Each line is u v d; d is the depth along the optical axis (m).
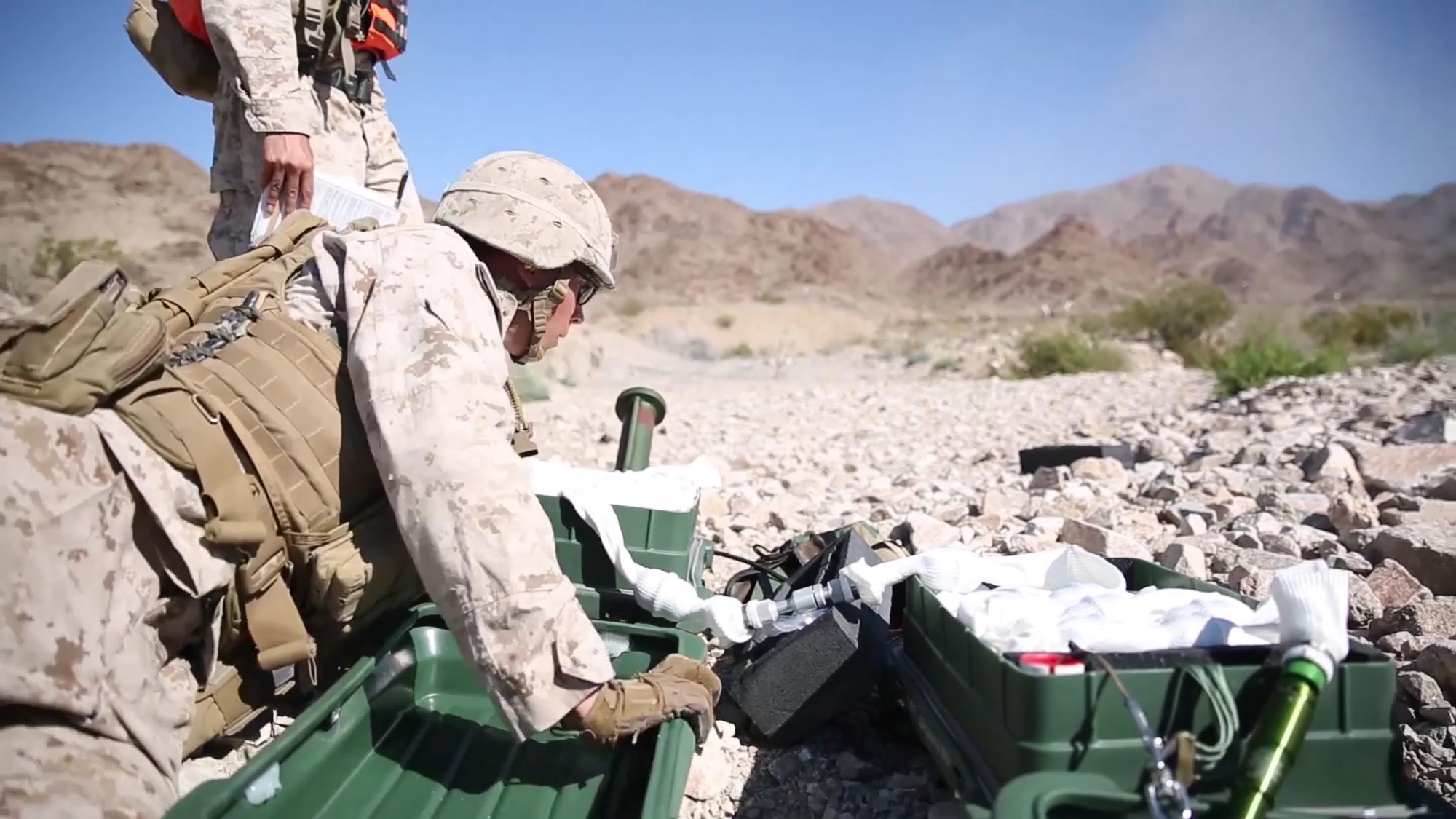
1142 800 1.53
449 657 2.60
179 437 1.97
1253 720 1.67
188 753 2.14
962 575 2.39
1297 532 3.99
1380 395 9.27
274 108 3.11
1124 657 1.76
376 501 2.23
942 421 11.06
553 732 2.42
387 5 3.51
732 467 7.35
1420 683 2.57
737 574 3.14
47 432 1.82
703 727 2.21
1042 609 2.03
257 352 2.15
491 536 1.96
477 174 2.43
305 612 2.30
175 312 2.21
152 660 1.94
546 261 2.36
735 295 82.62
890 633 2.65
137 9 3.36
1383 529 3.78
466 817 2.16
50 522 1.79
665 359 28.66
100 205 52.50
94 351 1.89
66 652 1.75
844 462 7.71
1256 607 2.11
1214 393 12.52
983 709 1.85
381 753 2.32
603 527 2.72
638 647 2.67
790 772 2.48
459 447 1.99
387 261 2.16
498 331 2.19
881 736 2.58
